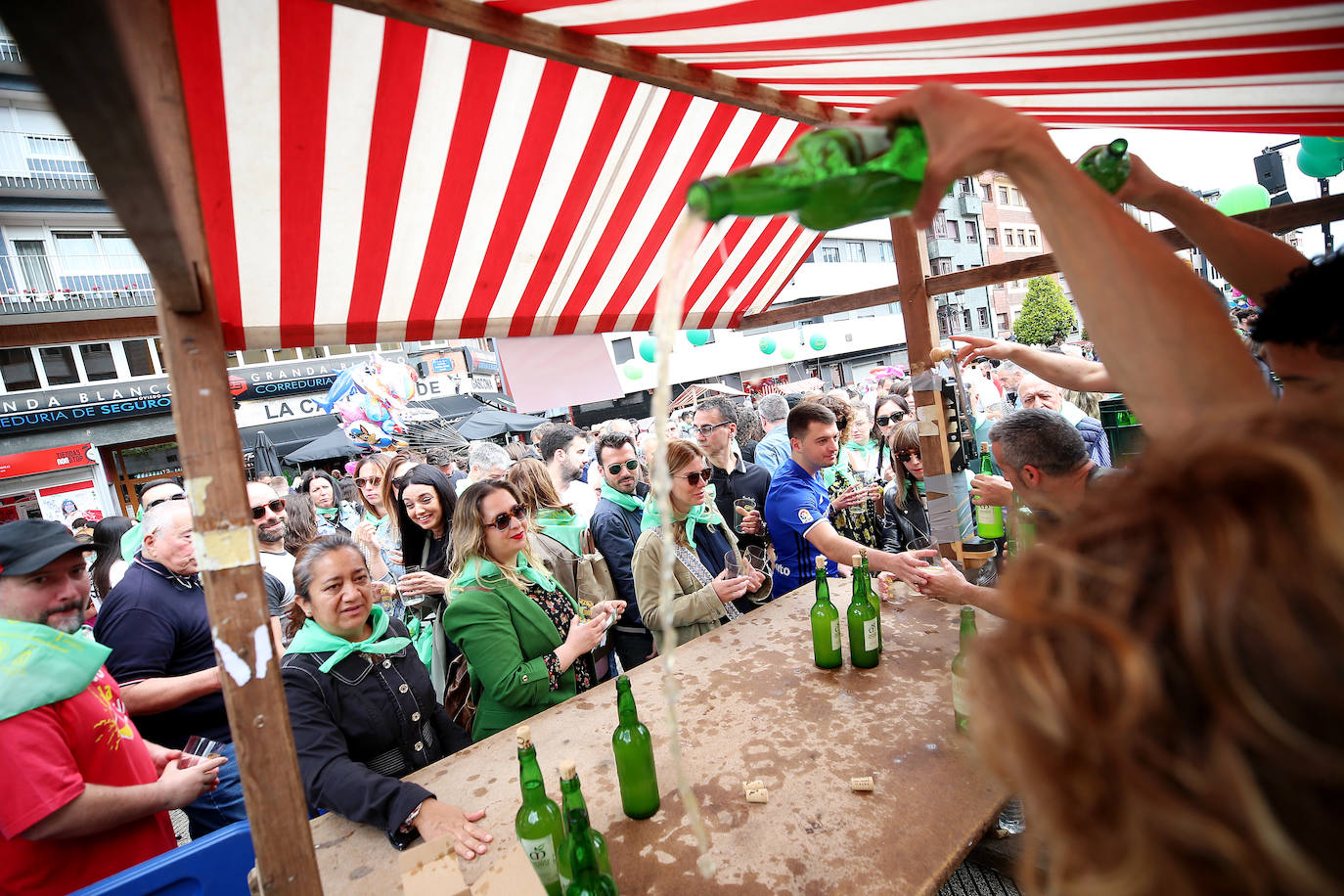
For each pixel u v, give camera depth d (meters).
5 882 1.51
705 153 2.03
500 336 2.24
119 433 14.38
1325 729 0.23
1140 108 1.50
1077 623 0.30
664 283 0.47
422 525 3.11
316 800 1.51
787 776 1.43
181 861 1.43
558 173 1.83
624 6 1.13
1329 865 0.23
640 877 1.18
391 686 1.78
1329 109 1.39
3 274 13.50
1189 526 0.29
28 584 1.58
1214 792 0.24
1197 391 0.52
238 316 1.81
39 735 1.51
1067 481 1.76
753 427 5.15
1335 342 0.78
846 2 1.09
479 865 1.27
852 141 0.49
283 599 3.08
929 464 2.47
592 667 2.36
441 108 1.51
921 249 2.38
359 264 1.80
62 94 0.27
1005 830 1.51
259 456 9.37
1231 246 0.96
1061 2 0.97
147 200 0.46
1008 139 0.52
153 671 2.22
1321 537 0.25
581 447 4.75
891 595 2.36
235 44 1.20
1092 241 0.54
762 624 2.27
